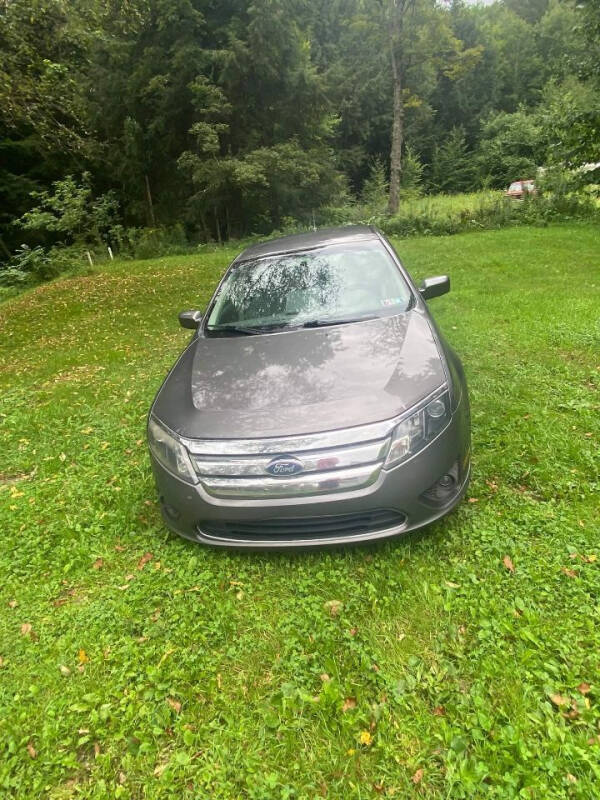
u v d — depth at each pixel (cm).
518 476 309
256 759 175
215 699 199
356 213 2358
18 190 2381
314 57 3406
